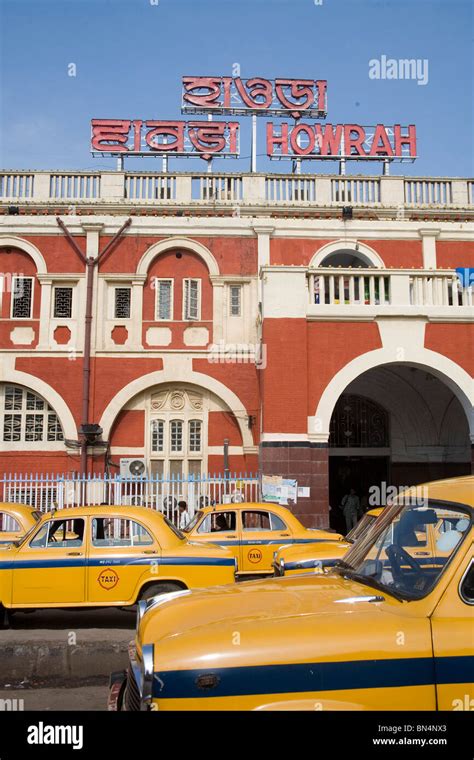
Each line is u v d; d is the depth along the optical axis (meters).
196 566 8.33
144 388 17.08
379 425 18.72
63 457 16.83
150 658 3.04
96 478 16.48
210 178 18.56
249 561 10.75
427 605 3.27
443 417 17.95
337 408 18.67
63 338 17.28
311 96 20.95
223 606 3.67
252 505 11.34
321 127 20.38
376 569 4.04
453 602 3.23
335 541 10.38
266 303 14.24
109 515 8.64
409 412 18.20
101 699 6.03
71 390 16.97
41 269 17.36
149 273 17.67
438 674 3.03
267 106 20.81
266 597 3.77
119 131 19.92
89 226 17.44
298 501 13.62
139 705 3.20
